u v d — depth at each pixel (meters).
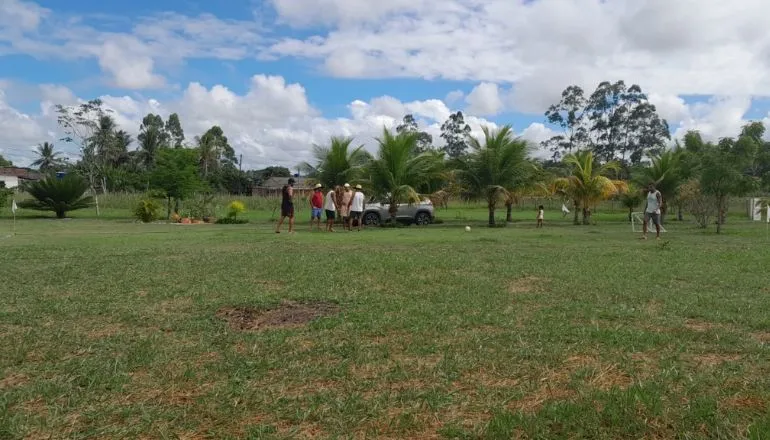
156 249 11.88
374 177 25.22
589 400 3.24
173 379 3.71
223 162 80.06
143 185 44.03
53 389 3.51
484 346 4.43
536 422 2.95
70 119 44.16
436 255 10.65
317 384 3.63
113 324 5.26
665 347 4.41
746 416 3.01
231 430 2.96
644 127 59.50
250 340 4.59
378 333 4.86
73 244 13.36
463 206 49.12
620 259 10.05
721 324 5.19
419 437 2.87
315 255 10.59
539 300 6.27
